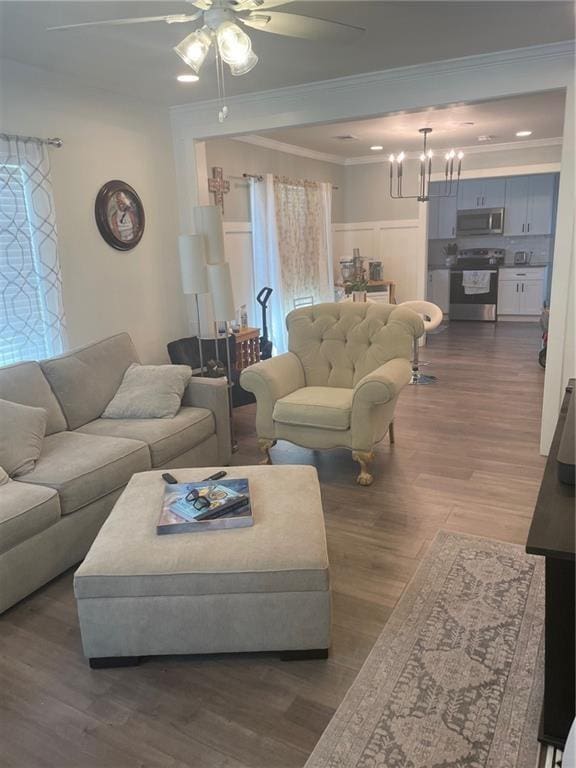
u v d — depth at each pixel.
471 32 3.06
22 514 2.32
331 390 3.69
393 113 3.88
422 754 1.64
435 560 2.58
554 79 3.34
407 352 3.61
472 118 5.24
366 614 2.24
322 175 7.30
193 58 2.16
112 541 2.05
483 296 9.27
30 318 3.53
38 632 2.22
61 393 3.23
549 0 2.66
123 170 4.20
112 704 1.86
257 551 1.96
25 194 3.43
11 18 2.70
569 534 1.47
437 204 9.45
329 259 7.25
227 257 5.66
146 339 4.53
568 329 3.50
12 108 3.37
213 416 3.58
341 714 1.79
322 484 3.42
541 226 8.88
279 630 1.98
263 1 1.95
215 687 1.92
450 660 1.98
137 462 2.92
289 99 4.12
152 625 1.96
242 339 5.16
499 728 1.71
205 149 4.95
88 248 3.95
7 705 1.86
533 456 3.74
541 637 2.08
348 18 2.83
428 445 3.99
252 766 1.62
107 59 3.33
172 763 1.64
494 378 5.74
